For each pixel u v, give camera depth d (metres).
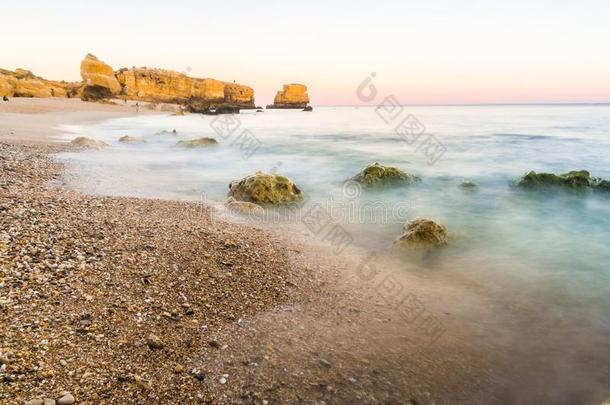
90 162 17.34
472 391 4.91
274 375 4.84
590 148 27.28
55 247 7.11
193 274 7.07
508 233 11.02
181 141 26.61
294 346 5.46
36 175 13.08
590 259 9.27
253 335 5.61
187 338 5.32
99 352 4.76
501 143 30.72
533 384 5.10
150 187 13.90
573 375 5.29
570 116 82.88
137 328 5.34
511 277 8.25
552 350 5.80
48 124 34.25
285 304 6.57
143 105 83.75
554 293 7.57
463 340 5.96
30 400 3.86
